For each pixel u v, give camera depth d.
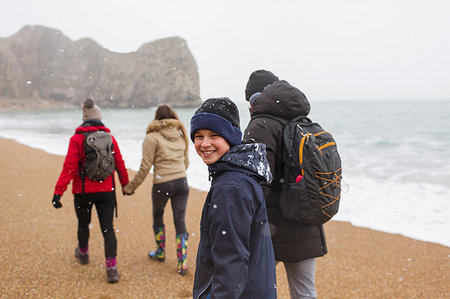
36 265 3.37
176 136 3.29
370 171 10.50
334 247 4.60
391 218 5.92
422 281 3.55
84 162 2.89
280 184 1.78
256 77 2.23
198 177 8.89
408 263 4.04
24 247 3.83
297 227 1.80
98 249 3.95
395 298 3.17
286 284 3.32
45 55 106.12
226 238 1.13
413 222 5.69
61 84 101.62
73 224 4.82
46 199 6.19
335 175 1.72
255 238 1.23
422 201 6.93
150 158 3.20
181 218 3.38
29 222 4.79
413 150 16.16
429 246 4.63
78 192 2.98
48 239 4.16
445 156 13.96
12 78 99.50
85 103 3.00
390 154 14.83
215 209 1.16
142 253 3.97
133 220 5.36
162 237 3.65
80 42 106.25
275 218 1.80
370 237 5.01
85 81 97.75
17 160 11.00
